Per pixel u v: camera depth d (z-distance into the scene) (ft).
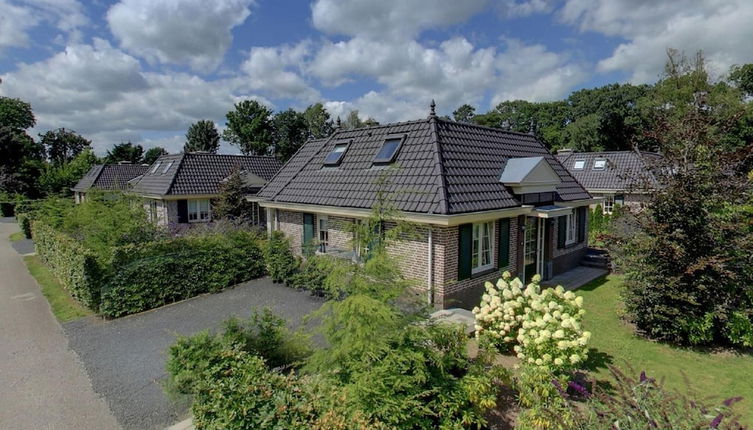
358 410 17.25
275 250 52.65
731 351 31.40
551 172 49.98
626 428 14.07
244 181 87.40
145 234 53.83
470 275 41.32
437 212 37.37
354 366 18.76
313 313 21.09
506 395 24.67
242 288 50.29
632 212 34.91
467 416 20.01
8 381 28.50
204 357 20.45
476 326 31.19
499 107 252.21
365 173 49.78
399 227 22.29
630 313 34.42
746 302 31.37
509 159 51.37
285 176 64.90
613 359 30.19
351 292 20.02
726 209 31.45
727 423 13.85
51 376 29.14
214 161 97.81
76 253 44.09
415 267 40.60
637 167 104.17
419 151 46.57
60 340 35.86
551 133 203.82
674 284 30.91
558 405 20.08
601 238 36.96
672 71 128.88
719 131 33.14
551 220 52.80
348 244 22.50
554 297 29.12
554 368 23.45
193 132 222.07
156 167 100.68
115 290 41.24
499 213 42.27
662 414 13.94
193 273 47.32
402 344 19.86
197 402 18.93
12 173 163.43
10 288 53.52
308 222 53.62
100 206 52.85
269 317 27.43
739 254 30.60
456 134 50.34
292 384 18.72
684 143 31.99
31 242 91.56
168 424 23.25
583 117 173.47
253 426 16.94
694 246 31.22
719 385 26.45
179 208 85.46
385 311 18.45
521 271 48.32
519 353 25.66
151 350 33.45
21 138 180.55
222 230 62.39
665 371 28.45
